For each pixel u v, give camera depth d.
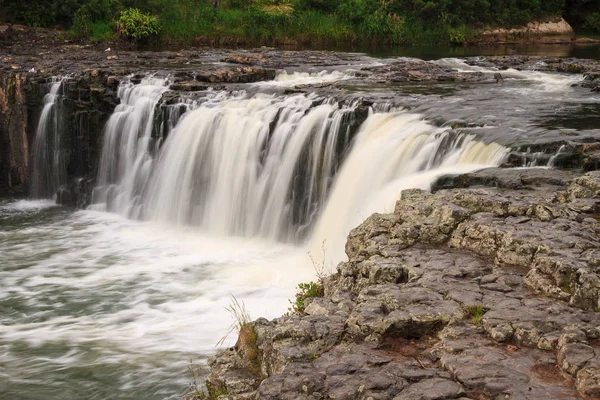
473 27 45.56
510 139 13.50
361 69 24.75
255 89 20.05
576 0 49.47
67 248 16.44
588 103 17.91
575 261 7.57
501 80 22.25
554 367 6.21
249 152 17.36
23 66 24.30
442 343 6.67
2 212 20.61
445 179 11.92
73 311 12.62
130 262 15.24
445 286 7.69
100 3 39.84
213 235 17.41
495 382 5.98
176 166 18.66
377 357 6.57
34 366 10.34
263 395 6.14
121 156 20.52
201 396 7.36
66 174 21.91
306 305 8.26
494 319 6.88
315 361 6.60
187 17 41.09
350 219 14.39
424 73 23.45
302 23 41.53
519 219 8.99
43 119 22.27
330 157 16.33
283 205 16.66
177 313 12.31
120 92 21.12
